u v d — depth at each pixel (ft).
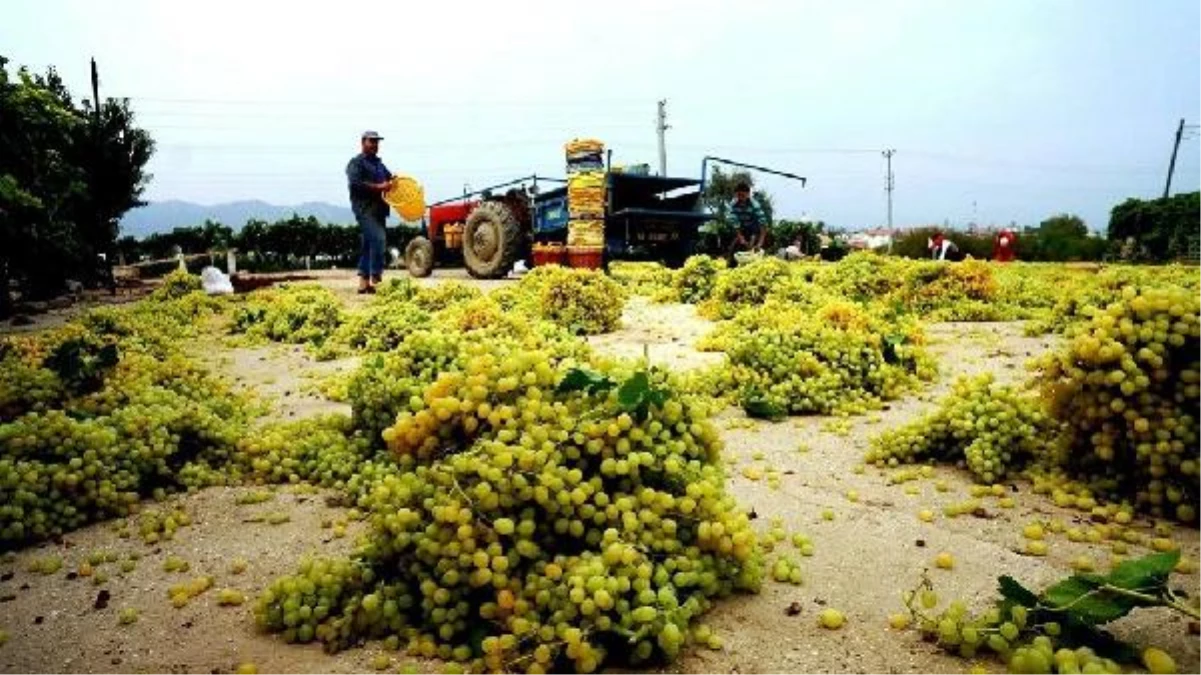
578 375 9.21
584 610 7.00
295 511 11.35
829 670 6.97
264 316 31.58
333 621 7.78
